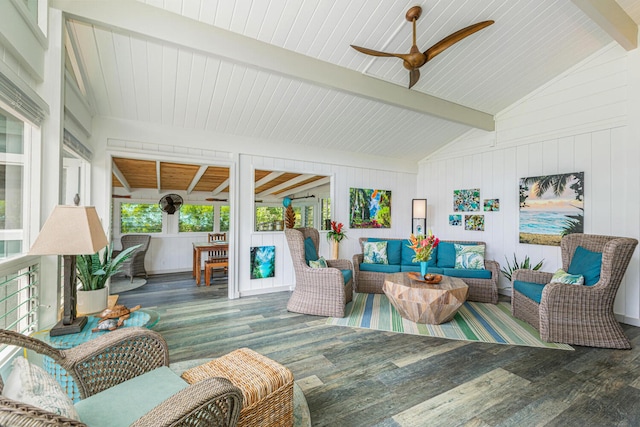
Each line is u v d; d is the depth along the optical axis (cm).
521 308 339
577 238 335
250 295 451
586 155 381
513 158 461
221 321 335
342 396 194
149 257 657
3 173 176
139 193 680
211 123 401
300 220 891
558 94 408
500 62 367
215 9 254
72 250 156
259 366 157
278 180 713
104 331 171
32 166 197
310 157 500
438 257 483
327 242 530
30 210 196
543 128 424
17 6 162
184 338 286
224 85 338
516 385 209
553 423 171
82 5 220
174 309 380
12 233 188
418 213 568
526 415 177
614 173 357
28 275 190
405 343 278
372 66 341
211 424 95
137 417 105
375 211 574
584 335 274
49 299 202
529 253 438
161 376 133
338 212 534
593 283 284
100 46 270
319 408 182
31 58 183
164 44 256
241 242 445
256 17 265
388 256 499
